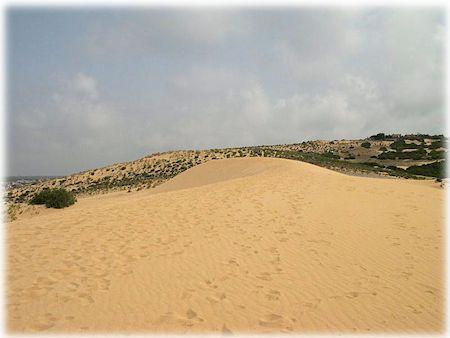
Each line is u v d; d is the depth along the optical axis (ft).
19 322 19.06
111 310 20.26
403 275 25.13
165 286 23.08
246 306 20.76
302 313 20.13
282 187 54.60
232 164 113.60
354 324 19.21
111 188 160.35
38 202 84.84
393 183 61.67
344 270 25.80
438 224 37.09
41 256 27.84
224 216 39.14
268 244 30.66
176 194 52.29
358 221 37.63
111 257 27.66
